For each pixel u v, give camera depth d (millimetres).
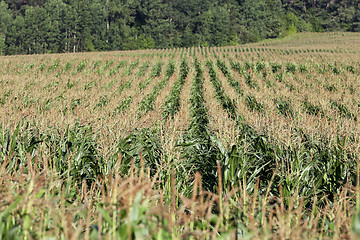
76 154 14125
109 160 13336
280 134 14617
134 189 5000
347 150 13703
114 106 37812
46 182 6691
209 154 15266
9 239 5293
